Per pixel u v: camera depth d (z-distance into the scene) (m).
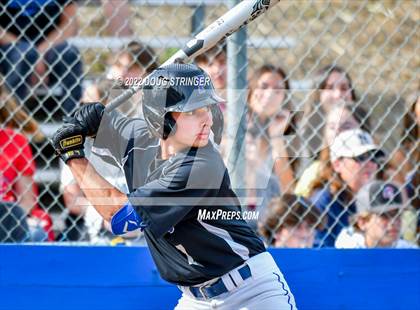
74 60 15.83
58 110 15.54
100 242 14.74
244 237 10.97
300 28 18.19
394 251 14.34
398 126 16.44
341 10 17.34
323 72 15.52
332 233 15.27
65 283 13.80
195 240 10.76
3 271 13.69
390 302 14.38
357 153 14.91
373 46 18.48
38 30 15.70
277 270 11.20
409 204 15.34
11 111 15.16
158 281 13.95
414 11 18.31
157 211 10.40
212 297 11.12
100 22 16.58
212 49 14.84
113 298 13.88
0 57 15.52
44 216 14.74
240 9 11.31
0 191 14.55
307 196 14.88
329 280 14.24
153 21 17.41
